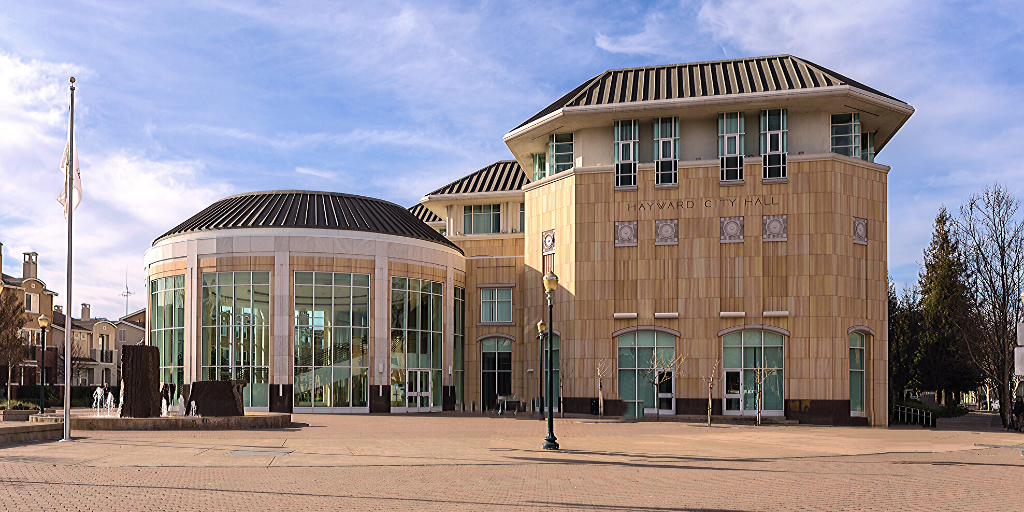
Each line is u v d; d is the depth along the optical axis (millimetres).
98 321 89188
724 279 42438
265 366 44031
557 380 46000
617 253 43938
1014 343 44094
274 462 19500
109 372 89625
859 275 42062
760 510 13258
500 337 51062
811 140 43031
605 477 17453
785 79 43000
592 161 45688
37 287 77062
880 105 42281
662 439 28188
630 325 43500
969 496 15211
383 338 45688
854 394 41906
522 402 47906
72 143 25641
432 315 48531
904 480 17547
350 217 47500
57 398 64188
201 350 44812
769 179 42312
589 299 44188
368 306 45656
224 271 44844
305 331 44500
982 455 24188
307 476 17047
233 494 14312
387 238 46531
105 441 24453
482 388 51125
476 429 32062
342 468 18594
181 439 25391
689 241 43031
